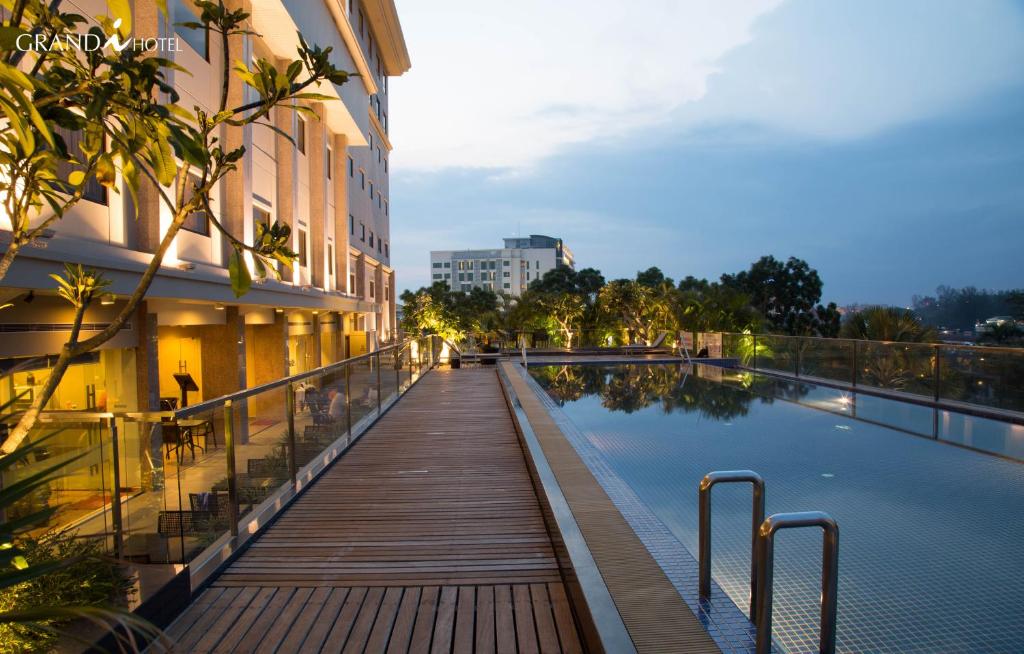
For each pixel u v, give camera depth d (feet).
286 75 6.77
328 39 57.31
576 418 31.58
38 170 6.54
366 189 93.04
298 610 9.98
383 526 14.19
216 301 34.09
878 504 17.39
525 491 17.03
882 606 11.07
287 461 16.10
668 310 88.38
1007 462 21.74
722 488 19.16
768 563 7.09
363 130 73.82
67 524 8.78
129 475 9.92
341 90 60.44
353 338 84.74
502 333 86.84
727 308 85.15
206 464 11.50
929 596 11.49
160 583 9.12
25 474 8.41
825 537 7.41
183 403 38.06
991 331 83.56
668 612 8.07
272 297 42.09
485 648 8.77
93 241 26.02
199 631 9.27
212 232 37.37
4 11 16.42
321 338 67.87
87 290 7.34
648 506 17.42
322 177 62.54
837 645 9.69
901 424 28.68
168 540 10.39
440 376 49.47
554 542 12.35
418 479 18.34
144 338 29.94
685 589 10.15
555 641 8.95
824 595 7.43
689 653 7.12
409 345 40.73
